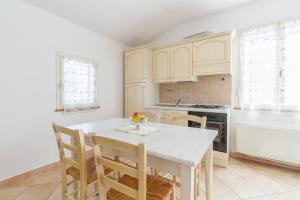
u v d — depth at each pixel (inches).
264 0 99.6
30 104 85.0
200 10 113.8
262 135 95.6
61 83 98.2
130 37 136.9
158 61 133.4
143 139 49.1
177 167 38.4
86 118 114.6
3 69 75.2
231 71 106.4
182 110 110.1
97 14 101.7
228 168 94.9
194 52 114.7
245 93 105.8
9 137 77.9
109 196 41.8
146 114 88.8
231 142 112.7
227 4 106.7
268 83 98.7
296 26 89.9
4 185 76.0
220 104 117.6
